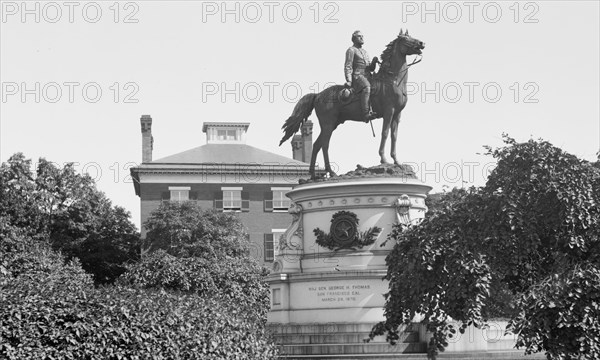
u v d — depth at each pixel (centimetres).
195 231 6525
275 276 2942
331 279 2847
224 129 8188
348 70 2961
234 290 4025
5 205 6278
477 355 2583
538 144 2114
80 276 4275
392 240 2877
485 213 2122
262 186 7731
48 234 6412
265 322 3095
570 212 2003
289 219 7725
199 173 7650
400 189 2909
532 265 2134
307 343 2727
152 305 2145
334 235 2908
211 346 2164
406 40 2911
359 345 2633
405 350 2631
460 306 2139
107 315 2062
